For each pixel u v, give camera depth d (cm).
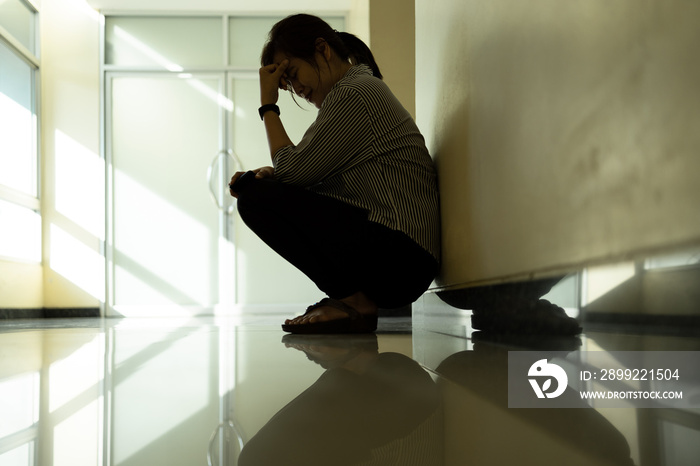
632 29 63
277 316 506
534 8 97
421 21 231
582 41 77
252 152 622
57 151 605
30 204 579
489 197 127
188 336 183
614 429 43
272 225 175
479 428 46
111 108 614
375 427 47
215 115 620
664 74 56
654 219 57
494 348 111
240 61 621
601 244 70
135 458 38
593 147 73
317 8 611
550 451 38
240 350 124
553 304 87
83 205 604
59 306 596
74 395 65
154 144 616
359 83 174
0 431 46
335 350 119
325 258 175
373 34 393
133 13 614
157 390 69
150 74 617
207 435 45
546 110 91
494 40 122
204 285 609
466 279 148
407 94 392
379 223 169
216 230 614
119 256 607
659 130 57
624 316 63
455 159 160
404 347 122
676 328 52
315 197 173
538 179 95
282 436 44
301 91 196
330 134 170
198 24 621
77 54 611
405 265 171
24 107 584
